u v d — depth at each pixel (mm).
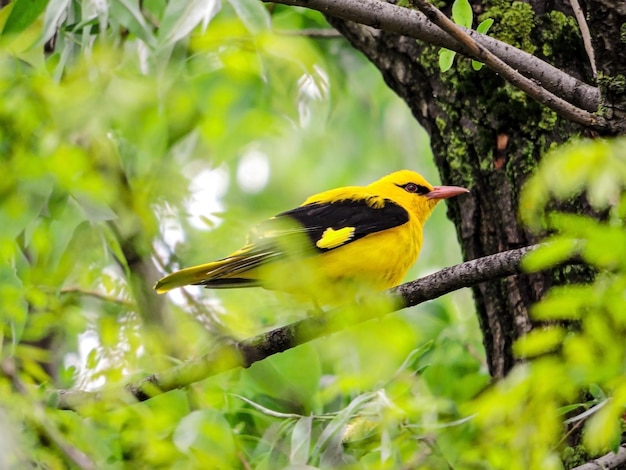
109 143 10008
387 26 9008
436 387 11047
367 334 9609
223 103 11594
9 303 8914
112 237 11062
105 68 9703
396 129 20922
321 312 10516
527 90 8781
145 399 9438
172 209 10375
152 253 10688
